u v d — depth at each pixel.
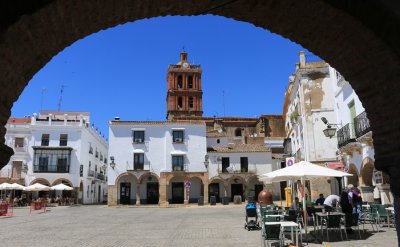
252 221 16.98
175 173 46.47
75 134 49.81
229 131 65.44
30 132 48.97
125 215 28.30
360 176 18.81
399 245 5.95
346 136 19.66
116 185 45.88
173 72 71.06
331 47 6.10
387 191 16.22
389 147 6.02
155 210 35.28
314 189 24.08
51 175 48.28
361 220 14.47
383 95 5.88
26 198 46.03
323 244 11.55
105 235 15.69
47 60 5.84
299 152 27.91
